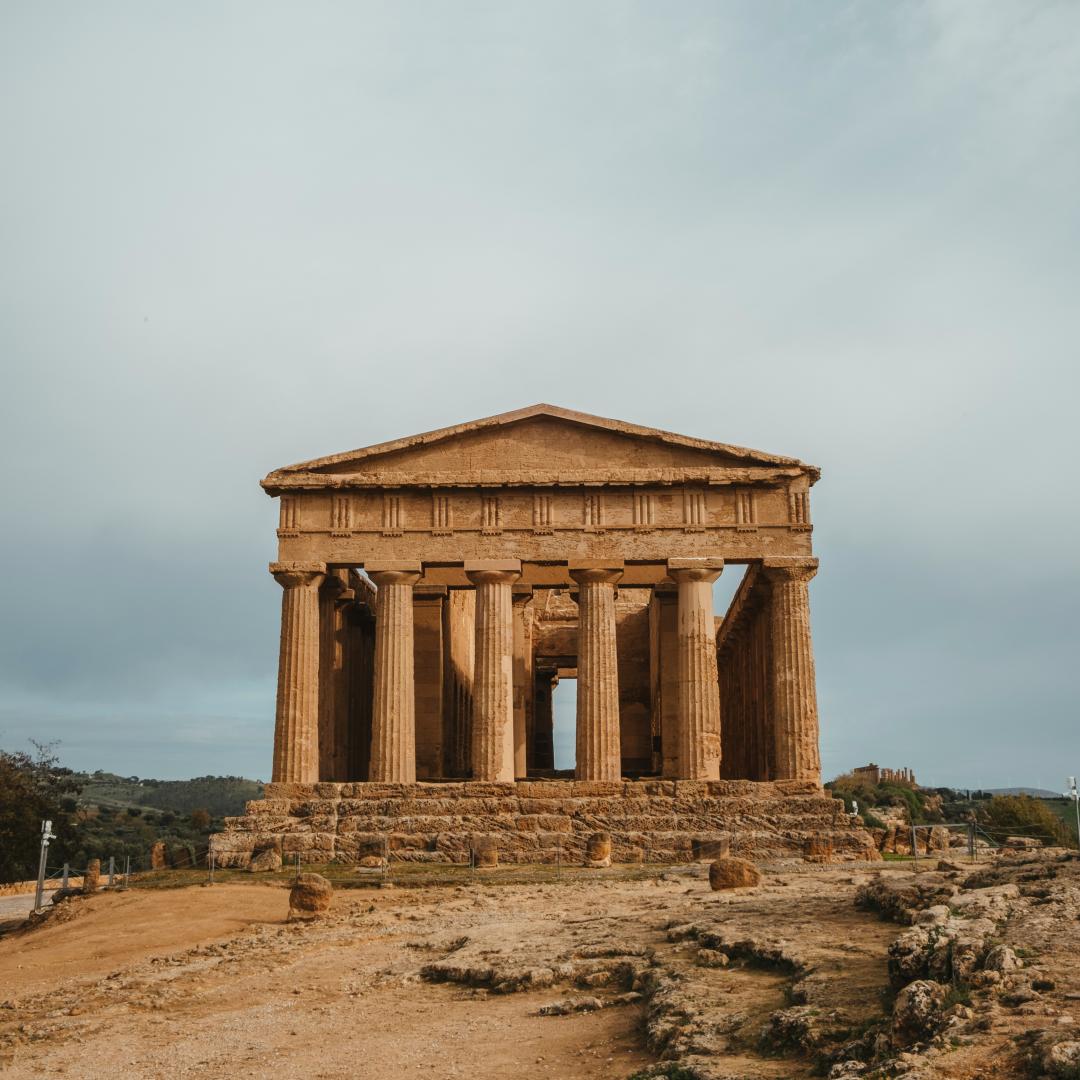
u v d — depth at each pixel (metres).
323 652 57.75
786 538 53.44
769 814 48.38
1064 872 21.73
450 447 55.19
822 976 18.36
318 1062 19.06
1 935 40.97
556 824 47.78
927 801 116.50
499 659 53.16
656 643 69.69
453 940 27.41
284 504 54.97
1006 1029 13.84
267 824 48.97
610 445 54.78
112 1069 19.69
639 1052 17.59
